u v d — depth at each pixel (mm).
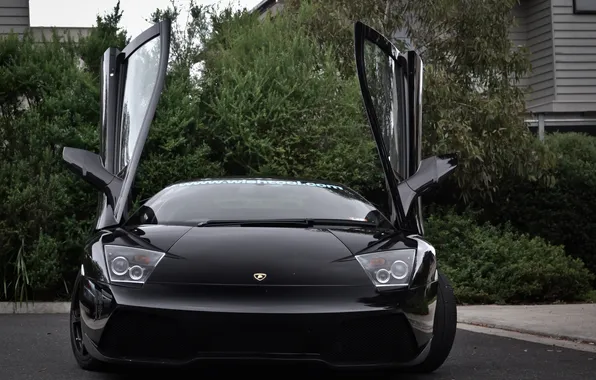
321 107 10156
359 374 4641
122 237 4262
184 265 3949
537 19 18000
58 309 8586
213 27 11453
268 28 10852
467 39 11617
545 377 4668
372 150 10281
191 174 9617
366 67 5336
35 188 8859
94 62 10242
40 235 8703
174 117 9641
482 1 11469
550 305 9188
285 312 3771
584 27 17656
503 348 5859
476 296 9539
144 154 9688
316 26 11531
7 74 9555
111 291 3916
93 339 3988
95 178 4848
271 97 9906
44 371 4617
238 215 4676
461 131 10625
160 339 3836
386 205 10742
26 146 9352
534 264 9742
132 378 4410
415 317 3988
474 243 10234
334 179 9898
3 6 14586
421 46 11859
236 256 4004
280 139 9914
